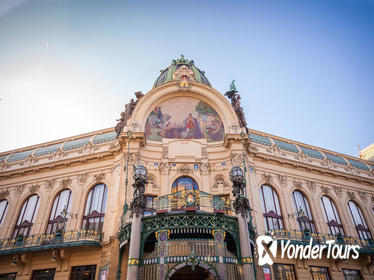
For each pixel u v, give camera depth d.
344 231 25.34
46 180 24.92
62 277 19.34
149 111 24.69
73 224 21.81
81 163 24.83
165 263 14.11
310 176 26.81
